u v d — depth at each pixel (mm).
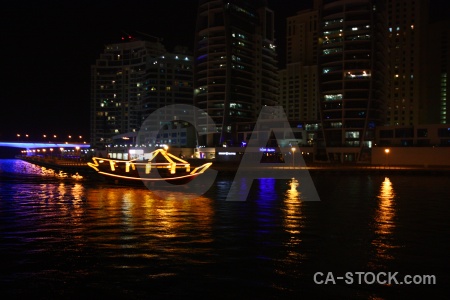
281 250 19281
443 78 182500
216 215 29672
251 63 152375
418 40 174750
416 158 101688
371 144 121500
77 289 14047
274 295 13742
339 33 126000
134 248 19359
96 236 21953
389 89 179125
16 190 48562
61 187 52344
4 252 18516
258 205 35656
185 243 20484
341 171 81438
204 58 147750
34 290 13914
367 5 124938
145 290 14016
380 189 51906
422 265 17031
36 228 24172
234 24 146250
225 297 13531
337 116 125250
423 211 32312
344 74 124125
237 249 19391
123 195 43250
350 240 21438
